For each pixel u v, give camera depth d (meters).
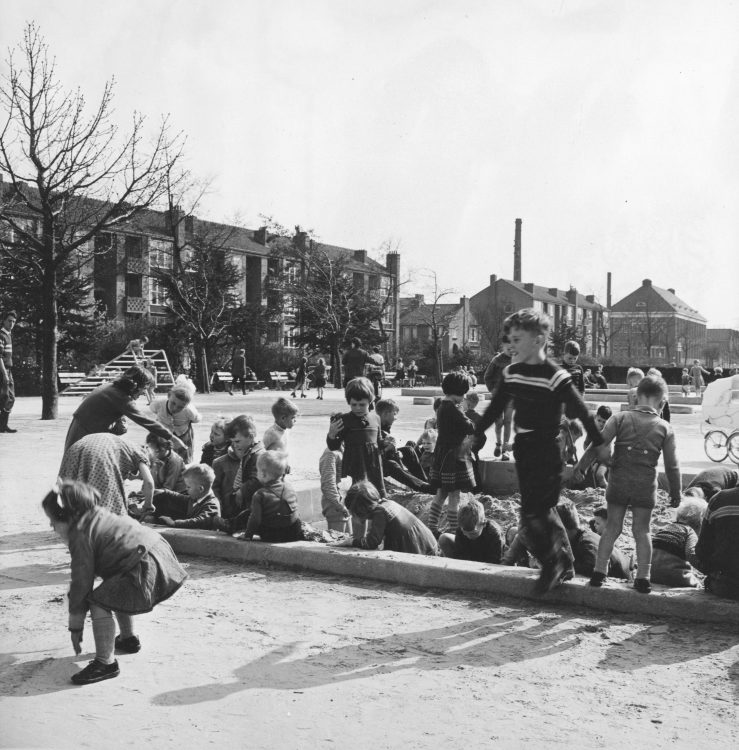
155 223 51.03
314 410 25.31
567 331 72.81
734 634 4.77
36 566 6.44
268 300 52.97
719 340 86.81
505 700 3.87
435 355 62.72
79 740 3.45
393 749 3.36
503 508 9.38
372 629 4.93
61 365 38.38
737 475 7.36
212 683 4.09
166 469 7.56
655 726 3.58
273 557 6.44
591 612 5.20
